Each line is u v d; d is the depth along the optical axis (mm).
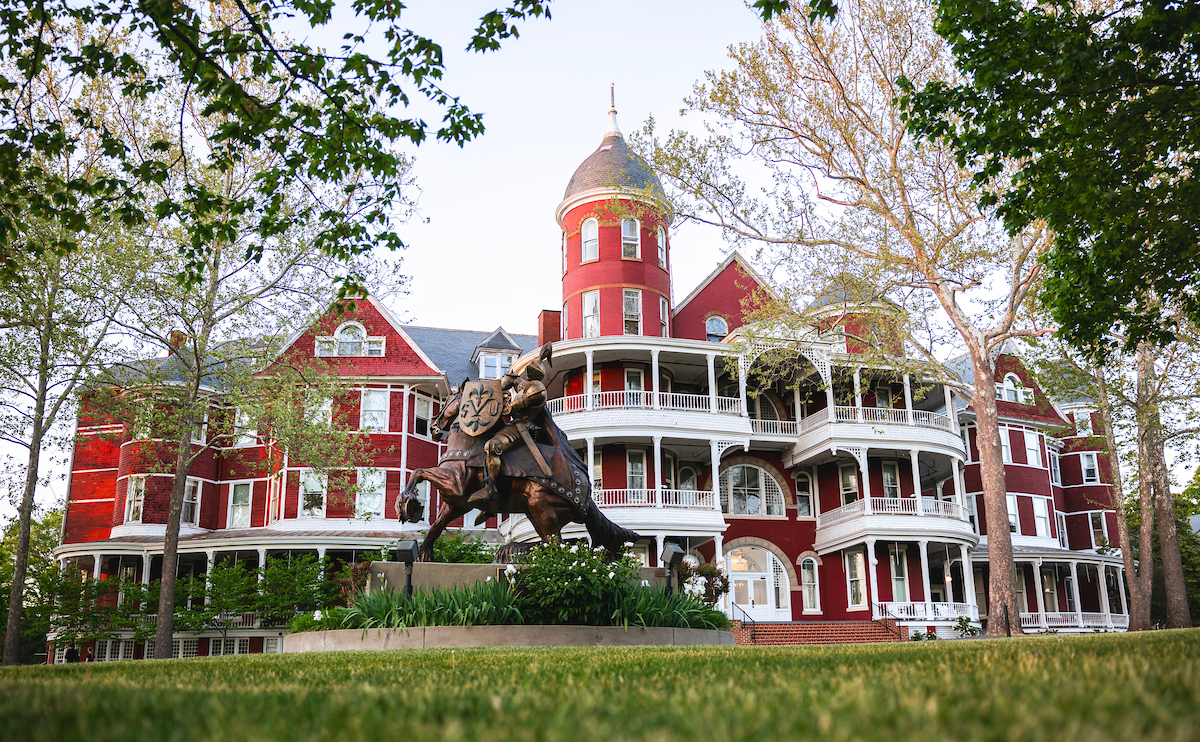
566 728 1986
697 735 1872
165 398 25969
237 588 31281
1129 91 9578
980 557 42281
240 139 9766
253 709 2574
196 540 35219
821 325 26422
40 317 24219
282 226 10766
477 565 13539
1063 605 46000
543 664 4914
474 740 1889
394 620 12062
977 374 25125
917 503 36812
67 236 22938
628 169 40031
